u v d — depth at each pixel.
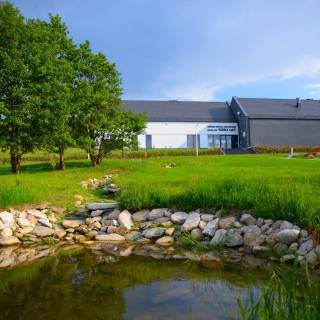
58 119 21.45
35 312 4.80
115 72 26.25
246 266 6.73
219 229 8.73
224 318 4.51
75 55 25.55
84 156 42.16
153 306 4.94
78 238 9.46
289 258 6.83
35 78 21.25
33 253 8.20
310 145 60.34
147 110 59.03
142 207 10.63
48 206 11.68
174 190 11.15
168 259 7.40
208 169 19.30
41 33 22.41
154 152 45.53
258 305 3.86
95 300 5.19
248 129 57.97
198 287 5.64
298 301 4.21
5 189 12.02
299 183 11.30
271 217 8.42
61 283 5.95
